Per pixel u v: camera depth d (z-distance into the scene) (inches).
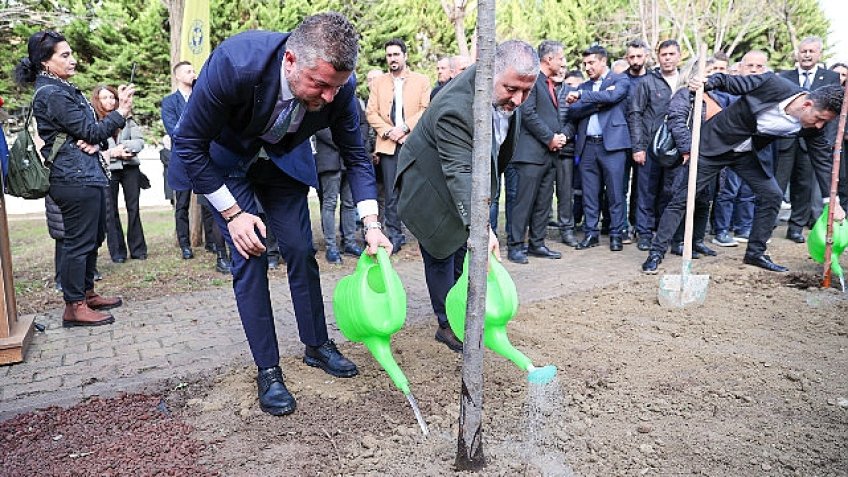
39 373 135.5
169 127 223.0
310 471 93.9
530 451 97.6
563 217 279.1
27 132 149.7
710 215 309.9
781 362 132.3
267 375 115.6
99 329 166.6
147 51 715.4
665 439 101.2
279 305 188.5
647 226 262.1
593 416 109.4
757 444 99.4
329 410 114.1
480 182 81.8
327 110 109.4
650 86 253.9
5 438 105.1
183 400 120.5
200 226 293.6
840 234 190.7
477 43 79.0
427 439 101.7
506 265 238.1
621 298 185.0
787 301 177.6
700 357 135.7
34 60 159.0
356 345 148.0
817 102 182.2
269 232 236.4
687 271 173.0
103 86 207.9
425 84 248.8
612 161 256.5
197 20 266.2
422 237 135.8
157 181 582.2
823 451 96.9
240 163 110.8
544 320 163.9
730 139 205.6
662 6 707.4
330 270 233.9
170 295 203.0
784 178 266.4
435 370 131.5
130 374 134.1
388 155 253.1
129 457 98.3
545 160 234.5
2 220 147.7
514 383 123.6
